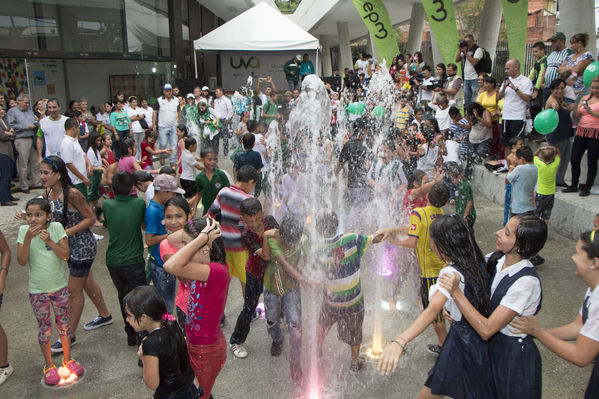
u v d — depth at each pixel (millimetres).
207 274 2885
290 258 3627
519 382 2529
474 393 2572
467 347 2576
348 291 3566
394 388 3611
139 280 4129
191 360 3039
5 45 11727
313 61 19594
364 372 3818
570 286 5195
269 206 7004
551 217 6965
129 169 6754
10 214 8414
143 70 17281
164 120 11742
